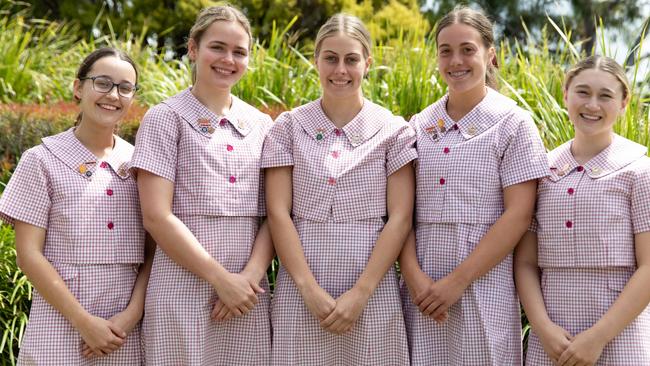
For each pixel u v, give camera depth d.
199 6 11.06
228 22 2.92
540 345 2.79
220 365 2.90
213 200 2.82
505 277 2.86
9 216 2.78
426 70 4.64
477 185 2.84
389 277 2.88
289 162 2.91
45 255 2.80
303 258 2.83
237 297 2.74
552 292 2.78
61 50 7.61
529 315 2.79
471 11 2.96
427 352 2.87
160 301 2.80
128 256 2.86
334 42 2.89
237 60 2.93
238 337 2.89
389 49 5.33
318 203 2.86
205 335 2.80
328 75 2.90
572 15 13.62
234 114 2.97
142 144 2.82
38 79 6.32
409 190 2.93
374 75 4.82
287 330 2.85
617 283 2.70
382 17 10.62
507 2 13.67
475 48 2.89
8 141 4.32
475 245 2.81
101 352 2.73
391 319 2.85
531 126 2.88
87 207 2.80
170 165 2.83
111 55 2.91
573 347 2.64
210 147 2.86
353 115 2.97
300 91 5.09
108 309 2.81
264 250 2.90
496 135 2.88
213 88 2.93
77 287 2.76
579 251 2.72
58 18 12.09
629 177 2.73
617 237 2.70
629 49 4.34
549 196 2.80
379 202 2.90
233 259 2.85
